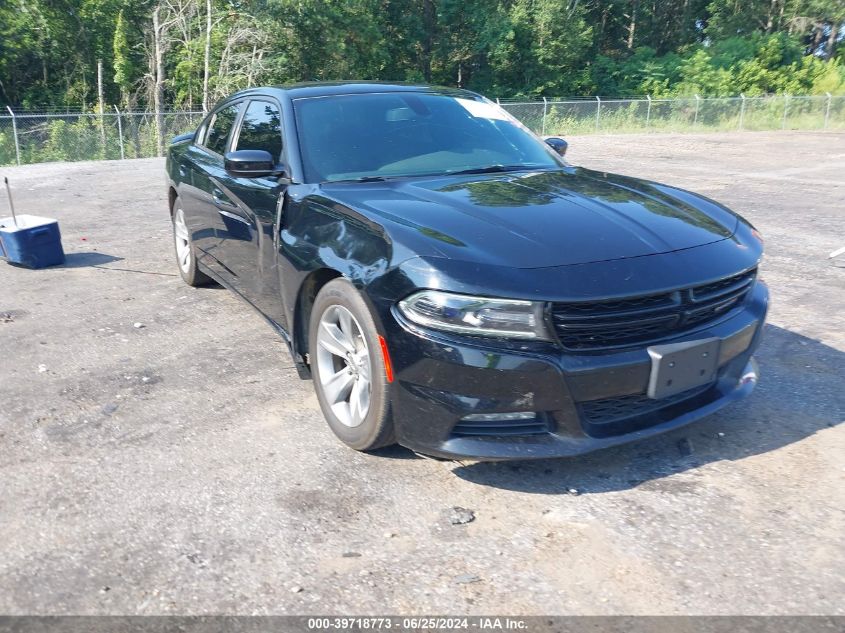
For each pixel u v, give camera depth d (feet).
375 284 10.04
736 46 149.69
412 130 14.33
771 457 11.00
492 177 13.07
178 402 13.21
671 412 10.44
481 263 9.54
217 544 9.10
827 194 38.65
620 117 98.27
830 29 181.68
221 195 15.74
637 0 173.88
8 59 135.64
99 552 8.95
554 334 9.29
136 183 43.19
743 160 59.21
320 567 8.66
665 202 12.10
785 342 15.90
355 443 11.07
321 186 12.55
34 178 45.73
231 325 17.38
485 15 143.02
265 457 11.23
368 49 131.44
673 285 9.73
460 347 9.32
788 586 8.19
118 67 125.59
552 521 9.51
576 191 12.22
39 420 12.57
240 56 113.70
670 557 8.74
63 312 18.43
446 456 9.80
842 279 21.18
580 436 9.67
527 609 7.92
